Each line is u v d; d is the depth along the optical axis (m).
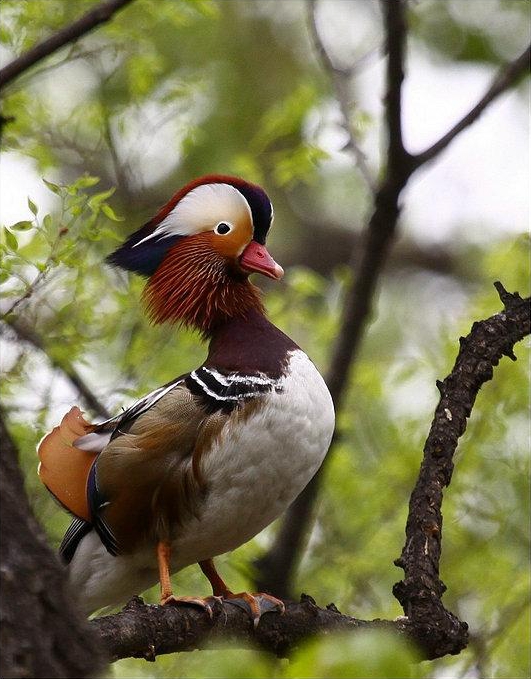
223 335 8.95
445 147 11.44
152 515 8.18
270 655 7.72
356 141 11.95
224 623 7.50
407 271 18.22
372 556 11.53
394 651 4.30
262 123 13.98
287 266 18.78
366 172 11.70
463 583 11.52
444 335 12.27
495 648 10.61
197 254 9.20
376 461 12.62
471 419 11.59
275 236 18.75
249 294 9.17
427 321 16.47
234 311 9.11
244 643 7.61
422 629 7.52
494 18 14.71
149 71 11.35
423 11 14.75
